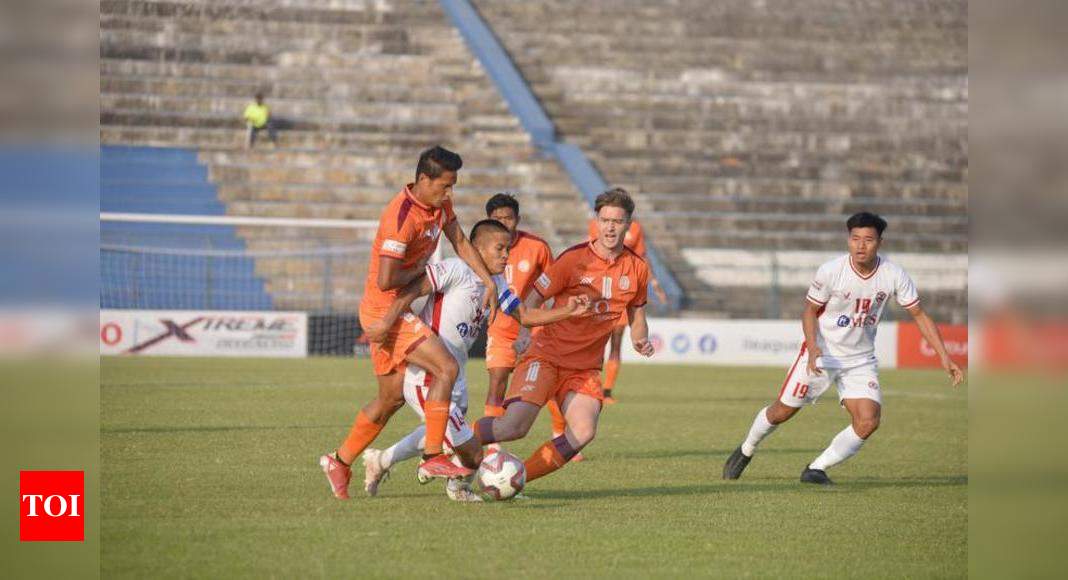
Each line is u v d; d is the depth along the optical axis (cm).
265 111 11394
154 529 2270
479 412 5309
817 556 2164
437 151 2522
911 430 4850
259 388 6006
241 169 11275
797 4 14325
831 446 3200
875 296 3095
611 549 2177
